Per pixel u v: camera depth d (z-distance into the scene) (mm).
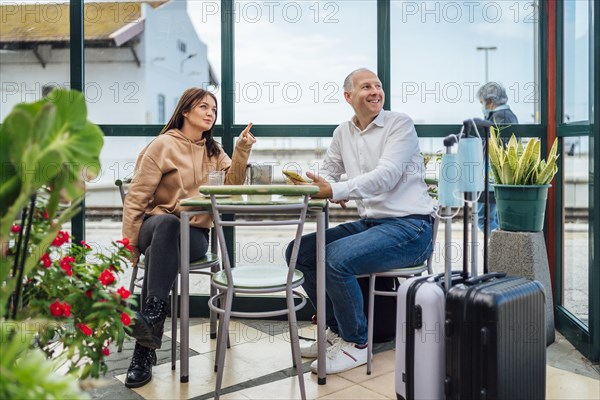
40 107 1212
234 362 2547
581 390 2195
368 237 2395
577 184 2771
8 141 1166
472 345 1715
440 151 3039
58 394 1021
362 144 2627
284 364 2520
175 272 2334
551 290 2812
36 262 1380
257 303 3270
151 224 2383
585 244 2648
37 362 1021
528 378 1824
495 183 2852
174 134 2650
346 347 2463
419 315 1843
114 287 1652
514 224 2768
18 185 1219
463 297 1736
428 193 2713
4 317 1367
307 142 3260
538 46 3188
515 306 1751
